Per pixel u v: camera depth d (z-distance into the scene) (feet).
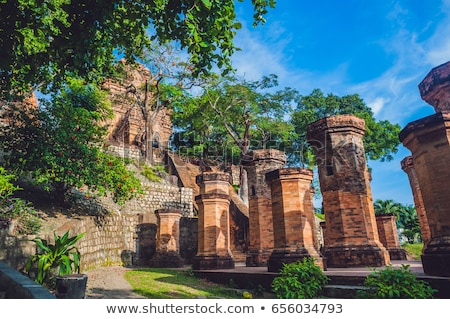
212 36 19.72
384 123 99.86
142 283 30.50
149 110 96.43
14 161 34.86
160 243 53.57
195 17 19.08
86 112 40.50
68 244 23.67
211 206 45.14
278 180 32.45
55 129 37.01
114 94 96.17
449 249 20.42
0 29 19.25
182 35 20.25
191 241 63.57
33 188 43.62
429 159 22.84
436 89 34.71
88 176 37.83
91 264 40.55
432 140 22.79
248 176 50.83
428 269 21.54
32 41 25.16
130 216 56.29
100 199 55.01
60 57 22.03
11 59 21.52
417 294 18.12
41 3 22.15
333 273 25.71
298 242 29.63
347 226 33.14
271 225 46.42
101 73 36.60
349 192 34.19
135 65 31.48
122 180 41.96
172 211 55.36
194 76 21.13
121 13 22.41
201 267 41.60
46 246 23.29
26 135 35.68
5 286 15.15
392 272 20.01
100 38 24.56
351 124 36.35
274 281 24.03
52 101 38.91
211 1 18.19
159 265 51.80
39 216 34.71
